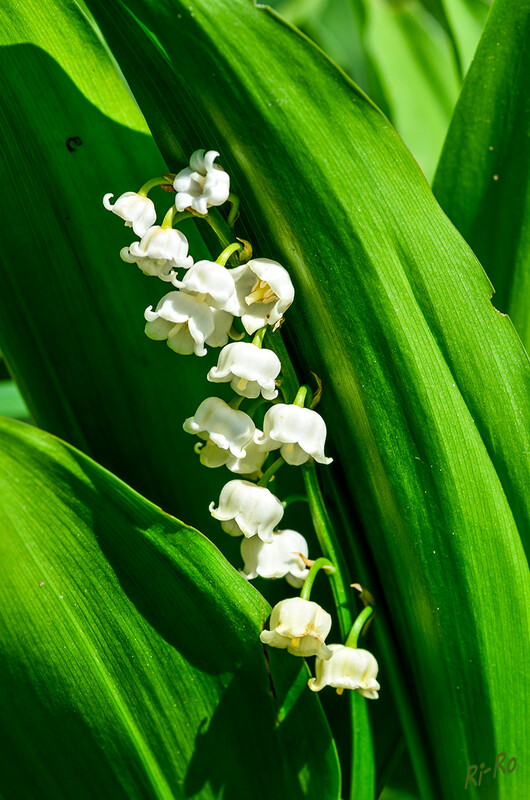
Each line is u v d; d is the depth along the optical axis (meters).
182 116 0.31
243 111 0.31
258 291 0.31
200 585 0.31
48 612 0.31
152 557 0.31
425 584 0.32
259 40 0.30
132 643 0.32
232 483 0.32
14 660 0.31
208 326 0.31
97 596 0.31
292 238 0.31
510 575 0.32
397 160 0.31
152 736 0.32
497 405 0.32
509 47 0.32
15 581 0.31
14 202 0.32
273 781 0.32
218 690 0.32
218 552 0.31
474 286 0.31
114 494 0.31
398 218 0.31
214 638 0.32
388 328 0.31
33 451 0.30
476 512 0.32
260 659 0.32
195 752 0.32
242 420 0.31
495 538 0.32
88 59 0.32
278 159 0.31
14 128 0.32
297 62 0.31
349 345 0.32
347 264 0.31
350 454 0.32
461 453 0.32
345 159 0.31
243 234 0.32
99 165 0.32
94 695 0.32
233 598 0.31
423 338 0.31
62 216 0.32
